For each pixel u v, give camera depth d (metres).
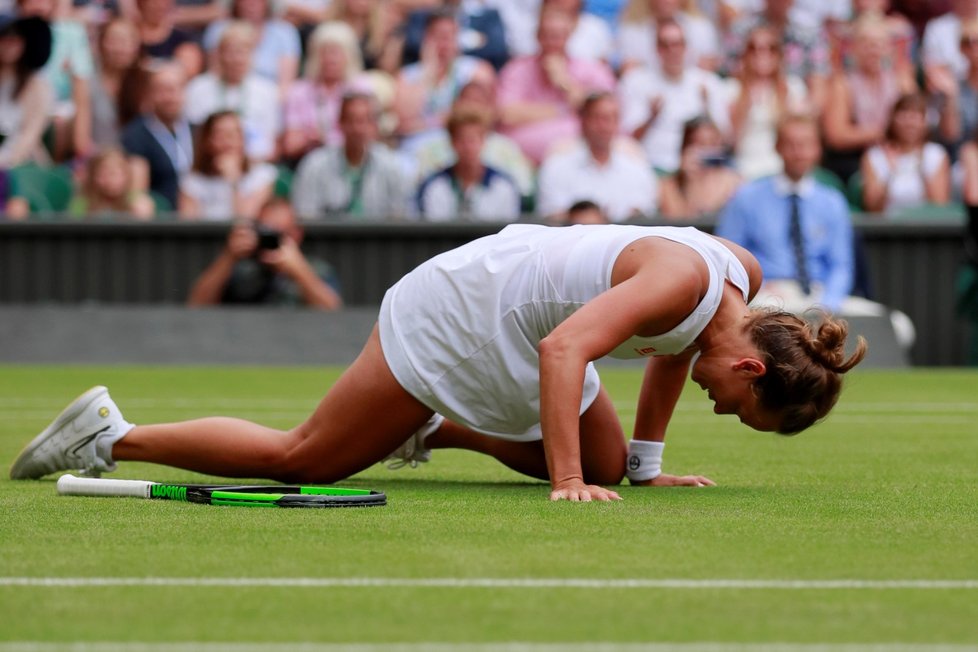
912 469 20.45
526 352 16.61
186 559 11.68
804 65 55.81
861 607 9.91
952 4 57.53
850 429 27.80
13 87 53.47
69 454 17.53
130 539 12.70
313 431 17.00
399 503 15.45
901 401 35.25
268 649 8.60
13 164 53.25
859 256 45.56
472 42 56.69
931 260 48.41
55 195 51.78
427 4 57.44
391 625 9.28
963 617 9.60
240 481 18.36
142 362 48.06
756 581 10.84
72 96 54.31
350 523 13.73
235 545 12.38
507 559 11.72
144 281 48.41
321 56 54.16
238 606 9.86
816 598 10.21
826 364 15.33
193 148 52.53
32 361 48.03
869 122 54.62
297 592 10.34
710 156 50.53
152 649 8.60
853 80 54.84
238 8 56.16
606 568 11.34
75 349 48.09
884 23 55.00
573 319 15.57
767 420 15.53
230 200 50.44
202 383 39.78
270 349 47.69
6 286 48.31
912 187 51.59
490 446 18.23
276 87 55.66
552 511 14.70
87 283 48.38
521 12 57.44
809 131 42.22
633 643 8.78
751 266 16.84
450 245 47.84
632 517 14.30
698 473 19.88
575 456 15.75
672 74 54.34
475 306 16.58
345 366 47.53
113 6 57.19
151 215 50.88
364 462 17.20
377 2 57.12
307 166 49.47
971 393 37.91
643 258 15.70
